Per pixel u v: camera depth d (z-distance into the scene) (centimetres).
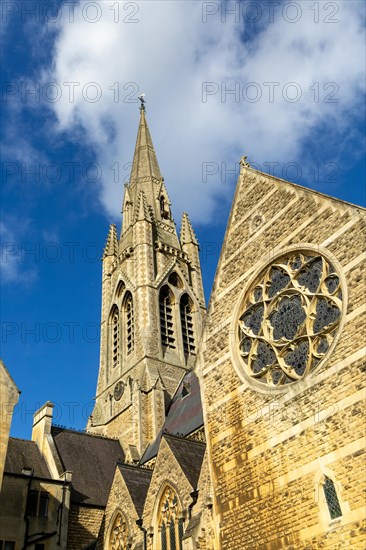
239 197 3228
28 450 4888
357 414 2058
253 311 2834
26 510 3975
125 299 7419
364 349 2128
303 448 2222
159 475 3117
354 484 1972
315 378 2291
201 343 3088
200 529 2573
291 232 2733
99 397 6856
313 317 2453
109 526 3462
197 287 7875
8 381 3538
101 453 5438
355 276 2292
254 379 2628
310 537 2055
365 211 2350
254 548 2275
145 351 6412
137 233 7800
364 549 1859
